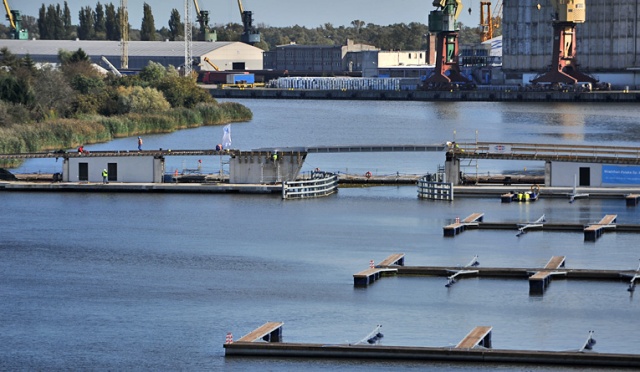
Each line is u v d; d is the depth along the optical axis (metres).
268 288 149.62
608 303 141.12
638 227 181.38
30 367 122.31
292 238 178.88
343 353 122.88
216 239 178.62
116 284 152.12
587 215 194.12
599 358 119.25
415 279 153.00
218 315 138.12
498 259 163.88
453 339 128.50
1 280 154.25
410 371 119.31
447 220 192.38
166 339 130.00
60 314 139.12
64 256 167.88
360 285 149.75
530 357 120.38
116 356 125.06
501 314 137.38
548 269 152.50
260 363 122.31
